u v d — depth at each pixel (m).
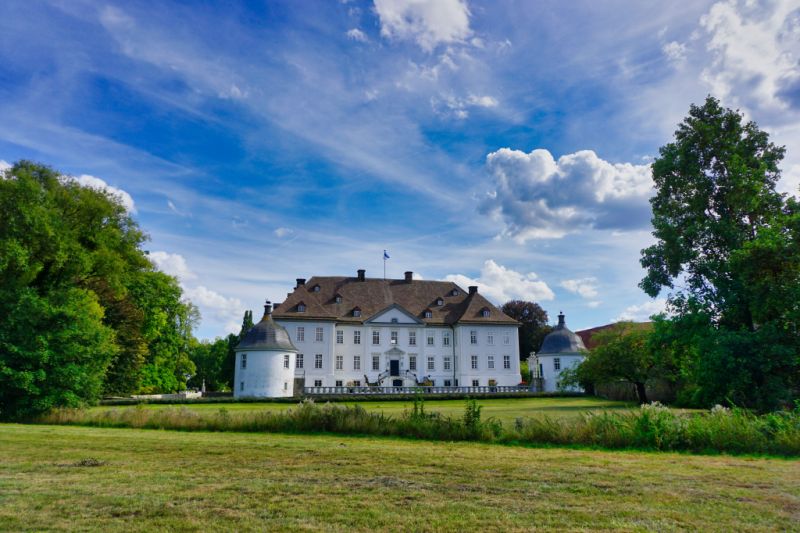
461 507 6.98
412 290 69.31
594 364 40.84
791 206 22.80
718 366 21.56
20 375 21.84
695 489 8.12
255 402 43.69
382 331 63.91
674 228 25.70
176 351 60.62
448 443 14.40
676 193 26.84
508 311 84.19
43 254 32.34
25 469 9.62
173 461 10.58
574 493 7.83
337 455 11.43
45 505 6.99
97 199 38.19
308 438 15.38
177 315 60.91
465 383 62.94
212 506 6.99
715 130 25.30
